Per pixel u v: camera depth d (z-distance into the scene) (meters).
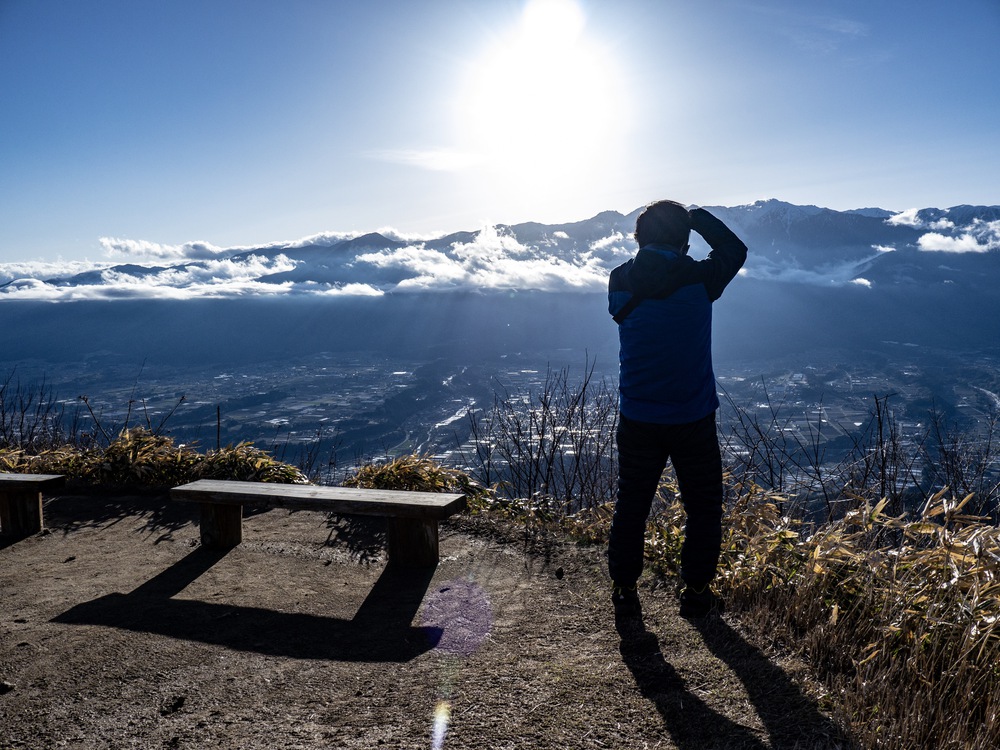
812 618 2.78
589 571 3.68
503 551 4.14
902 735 1.98
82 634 3.05
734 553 3.45
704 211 2.89
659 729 2.15
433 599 3.45
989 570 2.67
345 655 2.80
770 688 2.36
